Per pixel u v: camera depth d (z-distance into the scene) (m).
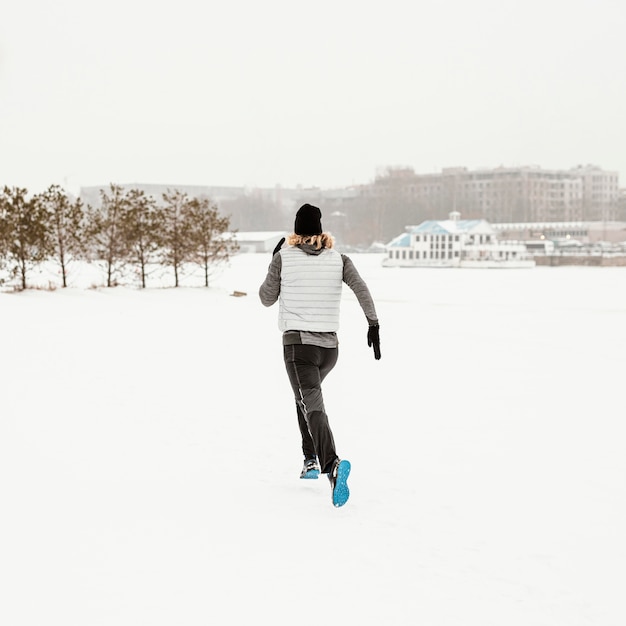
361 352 13.75
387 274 76.75
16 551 4.24
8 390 8.92
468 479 5.83
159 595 3.72
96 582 3.86
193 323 18.20
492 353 13.97
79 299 23.50
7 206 24.78
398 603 3.68
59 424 7.32
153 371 10.78
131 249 29.75
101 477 5.67
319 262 5.51
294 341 5.48
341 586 3.86
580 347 15.23
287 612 3.56
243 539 4.51
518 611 3.63
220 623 3.44
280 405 8.57
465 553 4.35
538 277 68.38
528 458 6.46
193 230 30.75
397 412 8.38
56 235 26.83
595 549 4.43
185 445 6.70
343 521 4.86
